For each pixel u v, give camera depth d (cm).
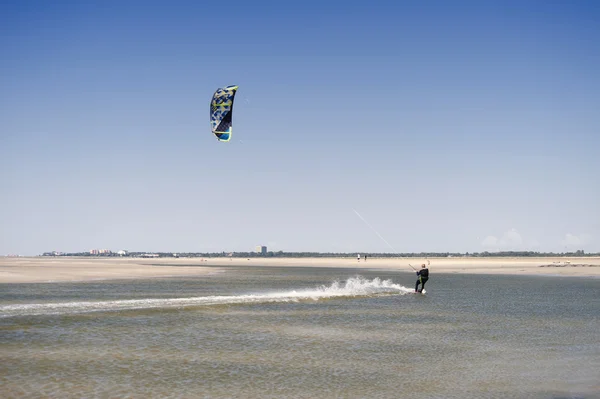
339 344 2138
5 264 11369
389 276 8881
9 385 1452
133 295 4100
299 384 1523
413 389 1498
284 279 7319
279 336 2297
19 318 2666
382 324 2722
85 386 1459
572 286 6044
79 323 2558
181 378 1563
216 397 1384
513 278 8131
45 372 1602
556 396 1450
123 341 2119
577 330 2572
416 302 3934
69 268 9281
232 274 9112
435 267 14412
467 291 5181
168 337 2225
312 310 3288
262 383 1525
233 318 2842
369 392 1461
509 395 1453
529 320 2930
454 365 1794
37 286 4997
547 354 1986
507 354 1981
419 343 2192
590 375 1673
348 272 10781
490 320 2920
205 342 2127
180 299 3753
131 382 1509
